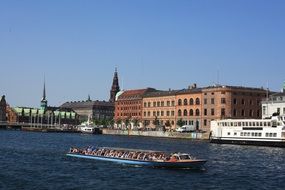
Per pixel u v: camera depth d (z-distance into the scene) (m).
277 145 138.62
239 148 131.62
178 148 128.88
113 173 68.25
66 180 61.34
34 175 65.62
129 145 145.12
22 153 102.44
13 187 55.19
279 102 180.88
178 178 63.78
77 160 86.06
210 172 70.69
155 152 81.06
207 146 141.12
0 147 121.50
